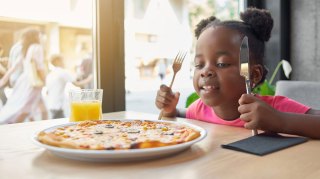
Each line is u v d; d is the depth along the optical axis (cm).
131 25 149
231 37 90
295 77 200
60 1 143
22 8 138
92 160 56
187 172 52
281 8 192
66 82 146
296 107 89
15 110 138
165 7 167
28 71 141
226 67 89
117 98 136
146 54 160
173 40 171
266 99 95
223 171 52
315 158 58
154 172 52
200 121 98
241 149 62
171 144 58
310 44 192
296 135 74
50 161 57
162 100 103
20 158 59
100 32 129
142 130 71
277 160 57
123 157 54
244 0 199
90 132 69
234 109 94
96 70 132
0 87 134
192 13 179
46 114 146
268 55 199
